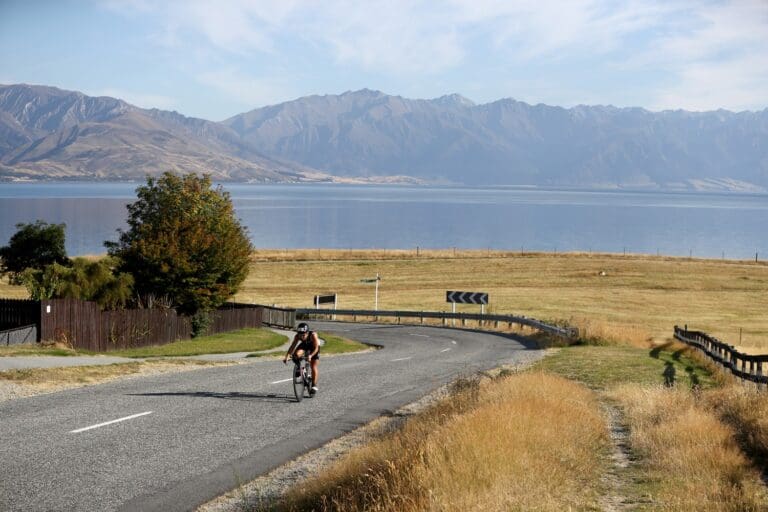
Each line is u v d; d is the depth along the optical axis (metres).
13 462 10.17
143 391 16.98
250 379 20.39
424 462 9.02
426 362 29.45
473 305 69.12
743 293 78.94
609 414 15.97
